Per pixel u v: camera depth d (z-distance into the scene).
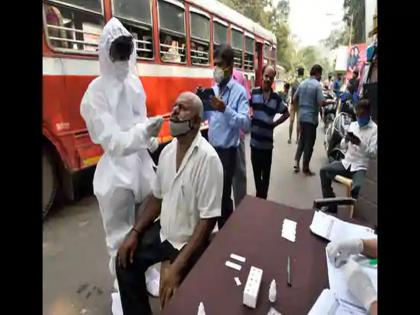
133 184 2.04
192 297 1.12
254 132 3.58
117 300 2.22
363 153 3.30
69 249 3.08
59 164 3.70
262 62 11.23
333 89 13.49
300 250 1.41
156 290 2.39
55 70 3.46
